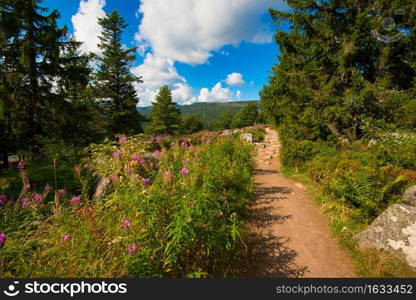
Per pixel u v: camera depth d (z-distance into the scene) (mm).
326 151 7375
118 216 2219
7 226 2250
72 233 1892
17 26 8078
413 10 8344
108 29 19562
